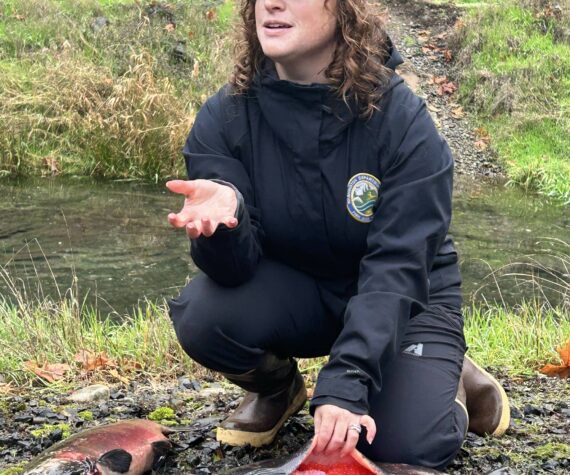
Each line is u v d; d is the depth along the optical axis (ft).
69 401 13.76
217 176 10.27
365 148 9.91
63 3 46.73
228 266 9.95
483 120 44.62
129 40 44.37
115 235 29.40
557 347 16.72
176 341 16.70
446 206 9.88
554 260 28.07
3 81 41.04
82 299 23.40
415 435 9.91
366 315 9.34
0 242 28.30
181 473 10.80
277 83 9.85
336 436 8.96
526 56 47.19
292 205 10.12
